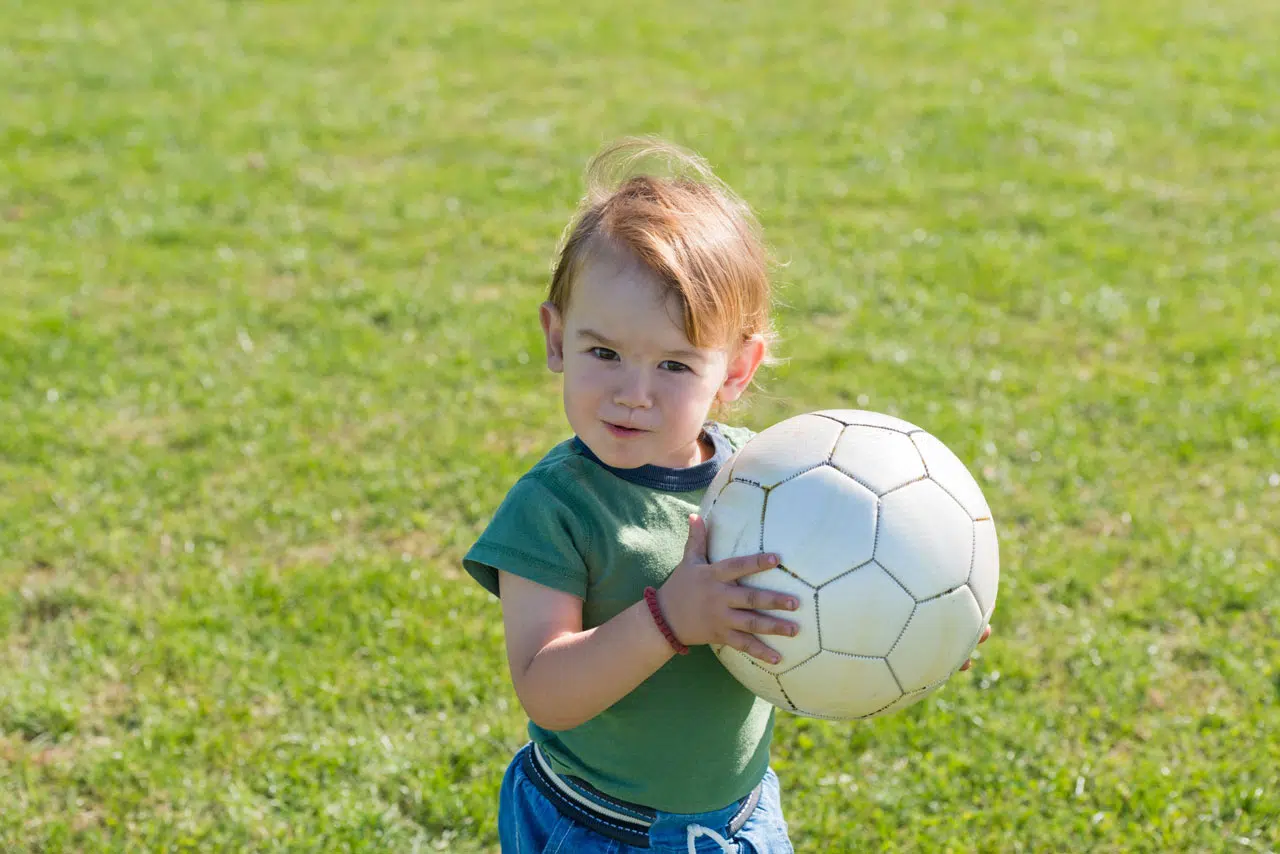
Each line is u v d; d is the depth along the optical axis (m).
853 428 2.17
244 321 7.01
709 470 2.31
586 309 2.12
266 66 12.98
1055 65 13.27
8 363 6.37
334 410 6.00
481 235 8.51
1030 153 10.53
